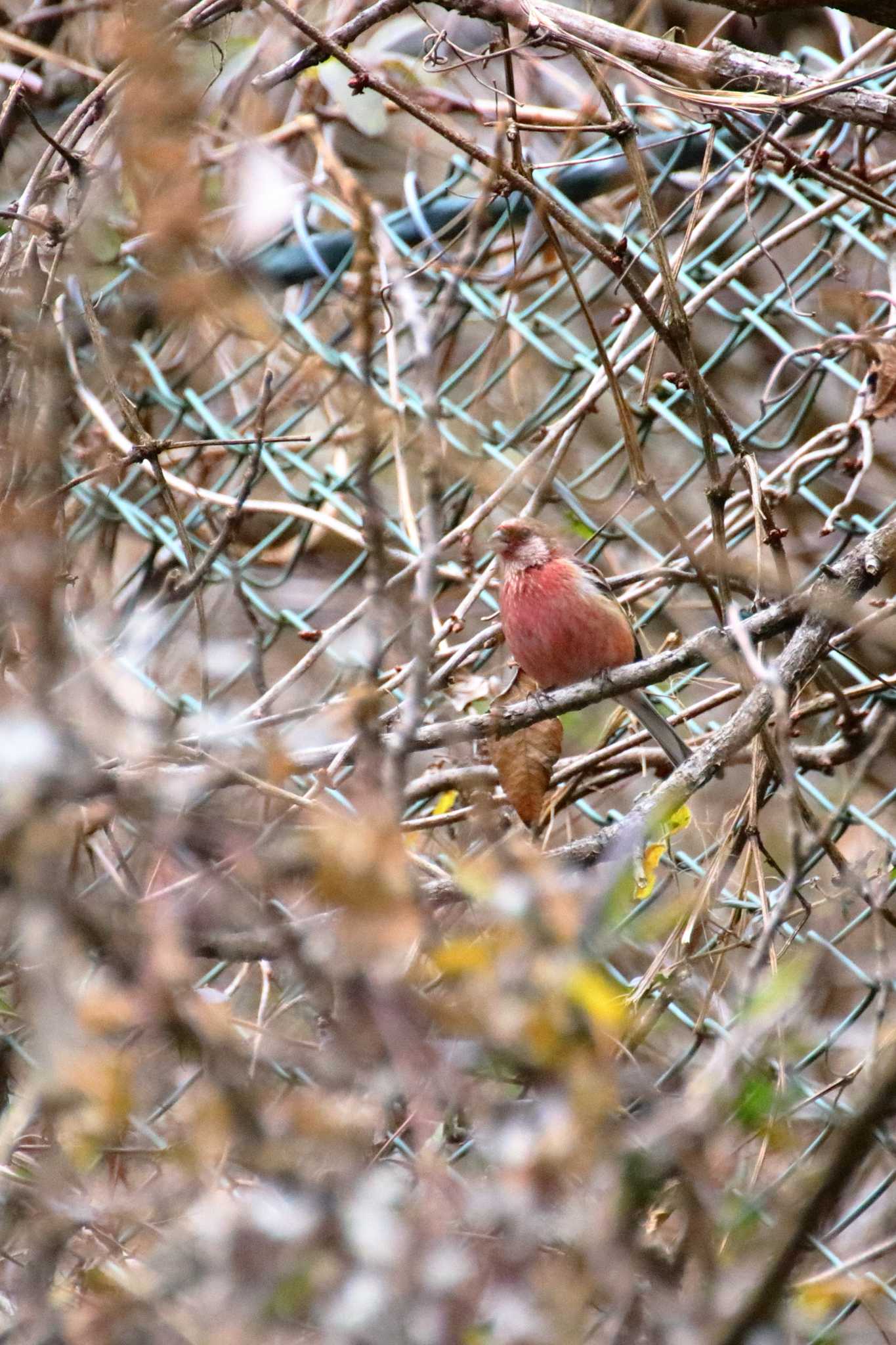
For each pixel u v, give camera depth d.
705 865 8.01
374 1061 3.67
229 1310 3.44
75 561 10.11
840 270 9.14
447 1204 3.61
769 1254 3.85
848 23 10.32
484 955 3.48
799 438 11.59
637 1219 3.79
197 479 11.14
